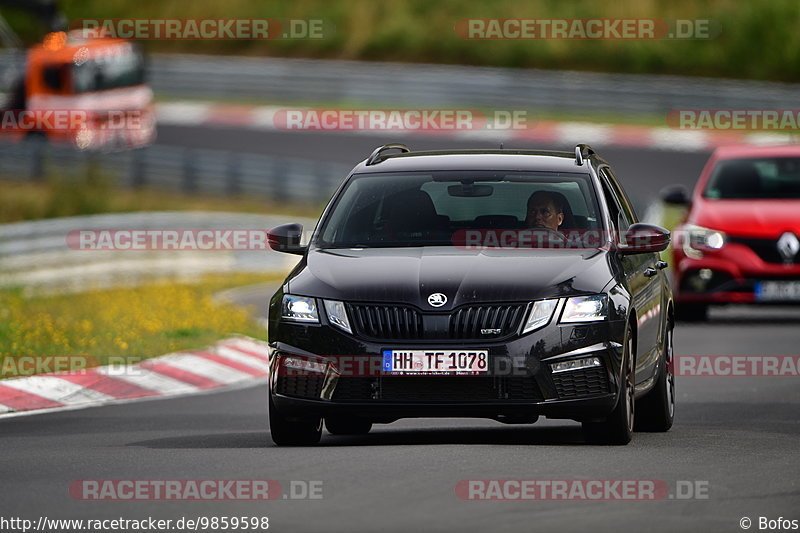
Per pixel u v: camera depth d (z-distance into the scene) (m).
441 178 37.66
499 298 33.59
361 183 38.12
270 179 141.75
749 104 166.38
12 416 43.50
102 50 152.38
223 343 59.78
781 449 33.94
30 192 128.25
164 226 99.06
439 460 31.16
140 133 156.88
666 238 36.75
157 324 62.94
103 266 94.75
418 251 35.72
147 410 45.06
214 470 30.50
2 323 60.34
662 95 170.25
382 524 24.36
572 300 33.84
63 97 149.12
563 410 33.50
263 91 189.00
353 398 33.69
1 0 151.50
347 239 36.72
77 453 34.12
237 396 49.19
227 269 103.62
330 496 26.97
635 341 36.25
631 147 160.38
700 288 68.88
